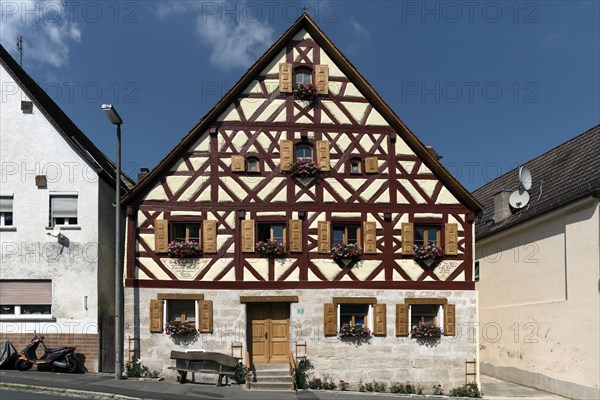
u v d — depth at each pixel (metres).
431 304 17.48
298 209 17.45
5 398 12.30
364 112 18.12
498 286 21.86
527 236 19.91
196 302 16.91
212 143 17.56
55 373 15.88
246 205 17.38
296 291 17.09
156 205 17.16
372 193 17.72
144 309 16.70
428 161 17.95
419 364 17.17
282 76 18.00
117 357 15.38
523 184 20.70
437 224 17.80
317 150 17.72
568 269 17.34
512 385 19.75
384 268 17.41
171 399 13.22
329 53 18.33
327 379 16.89
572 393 16.89
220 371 16.02
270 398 14.25
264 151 17.66
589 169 18.08
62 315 16.94
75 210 17.53
